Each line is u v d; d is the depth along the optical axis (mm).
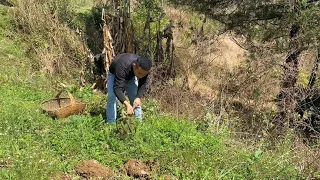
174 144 5273
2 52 9234
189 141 5344
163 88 8391
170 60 9797
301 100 7758
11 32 10195
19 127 5430
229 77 8961
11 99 6742
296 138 6207
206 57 11266
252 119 7172
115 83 5359
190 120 6918
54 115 6145
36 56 9492
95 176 4527
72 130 5527
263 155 5285
